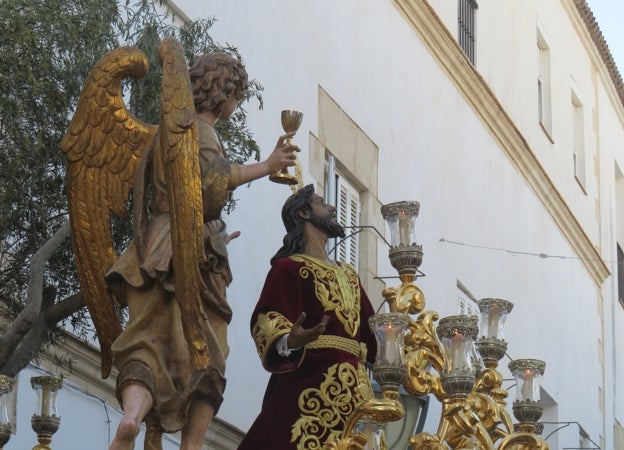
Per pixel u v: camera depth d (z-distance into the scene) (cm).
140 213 722
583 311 2614
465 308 2036
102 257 755
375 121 1794
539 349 2336
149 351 701
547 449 890
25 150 890
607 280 2828
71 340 1166
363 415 779
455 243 2017
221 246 730
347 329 855
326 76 1670
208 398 707
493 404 878
